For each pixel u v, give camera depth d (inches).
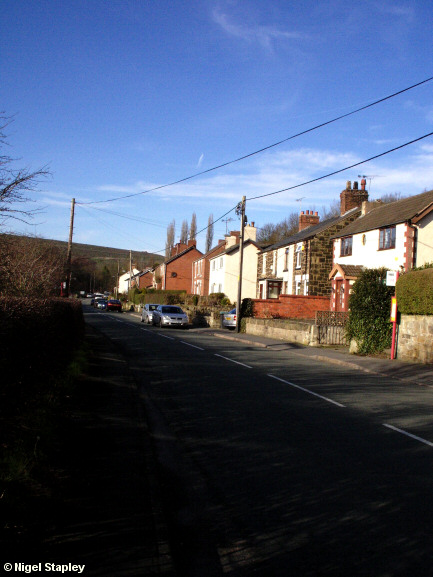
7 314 263.7
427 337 695.1
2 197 311.9
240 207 1294.3
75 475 229.6
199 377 542.9
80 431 304.2
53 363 406.6
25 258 515.8
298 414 373.4
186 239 3757.4
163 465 258.7
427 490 224.8
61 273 832.3
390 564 159.3
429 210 1015.6
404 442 302.7
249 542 175.9
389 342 807.7
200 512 201.8
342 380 554.6
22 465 209.5
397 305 765.9
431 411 396.5
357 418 364.2
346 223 1487.5
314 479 238.1
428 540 175.9
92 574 146.0
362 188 1545.3
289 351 879.1
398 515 197.2
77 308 742.5
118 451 271.1
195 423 345.4
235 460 266.8
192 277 2974.9
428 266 735.1
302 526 187.6
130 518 187.0
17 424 261.7
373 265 1149.1
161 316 1429.6
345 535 179.8
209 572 155.6
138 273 4079.7
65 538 167.2
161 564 154.2
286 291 1712.6
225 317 1411.2
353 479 238.1
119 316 2110.0
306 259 1510.8
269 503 209.9
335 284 1248.8
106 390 434.6
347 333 857.5
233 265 2185.0
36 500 191.9
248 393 454.0
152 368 606.5
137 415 355.3
